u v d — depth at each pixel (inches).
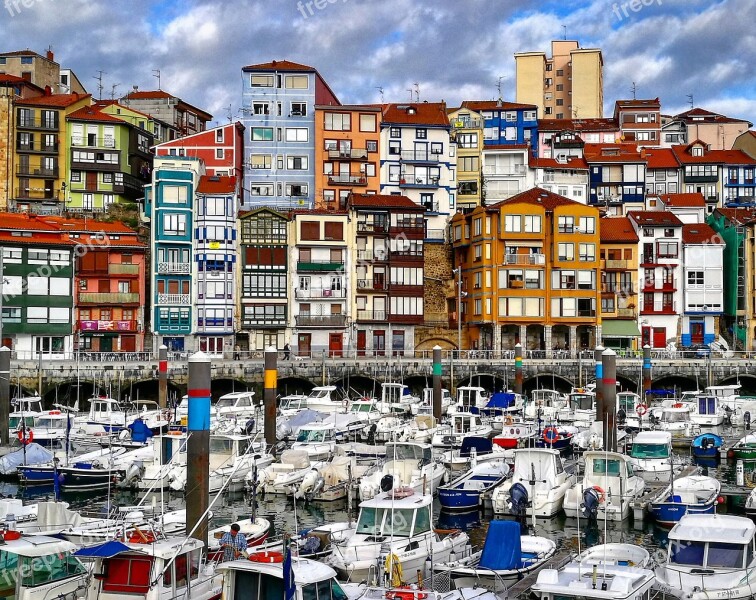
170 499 1888.5
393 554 1215.6
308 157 4660.4
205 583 1109.1
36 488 2005.4
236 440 2006.6
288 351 3818.9
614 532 1622.8
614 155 5226.4
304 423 2566.4
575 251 4320.9
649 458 2068.2
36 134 4667.8
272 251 4183.1
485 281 4318.4
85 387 3331.7
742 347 4611.2
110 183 4736.7
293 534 1450.5
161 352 3115.2
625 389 3791.8
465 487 1847.9
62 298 3811.5
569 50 6914.4
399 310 4264.3
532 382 3863.2
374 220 4288.9
